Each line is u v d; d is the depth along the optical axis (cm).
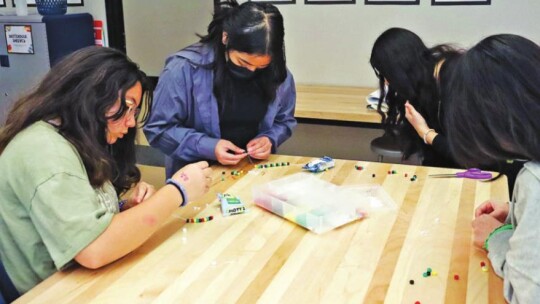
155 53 532
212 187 164
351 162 187
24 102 123
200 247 126
